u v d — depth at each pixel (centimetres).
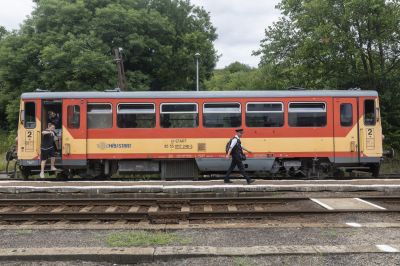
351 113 1706
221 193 1350
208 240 838
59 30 3284
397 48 2373
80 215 1074
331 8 2327
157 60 3588
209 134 1675
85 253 718
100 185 1429
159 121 1675
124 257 712
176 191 1354
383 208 1137
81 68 2911
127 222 1033
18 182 1527
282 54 2777
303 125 1691
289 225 944
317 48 2350
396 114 2425
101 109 1683
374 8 2170
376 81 2402
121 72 2908
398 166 2295
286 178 1791
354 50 2255
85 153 1669
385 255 716
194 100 1680
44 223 1034
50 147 1609
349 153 1698
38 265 692
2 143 3472
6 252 725
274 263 685
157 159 1691
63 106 1680
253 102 1686
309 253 718
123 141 1675
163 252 721
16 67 3303
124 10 3316
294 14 2675
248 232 899
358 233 879
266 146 1680
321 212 1085
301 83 2562
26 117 1695
